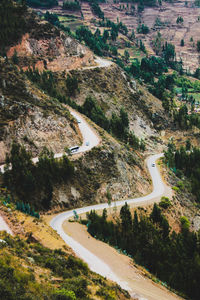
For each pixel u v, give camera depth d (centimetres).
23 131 7981
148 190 9525
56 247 4681
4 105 8125
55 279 3444
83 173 8131
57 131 8775
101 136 10031
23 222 5153
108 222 6975
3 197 6309
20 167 6962
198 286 6231
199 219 9212
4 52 13338
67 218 6844
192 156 12469
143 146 13188
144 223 7175
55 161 7694
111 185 8356
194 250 7131
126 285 4875
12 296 2703
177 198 9350
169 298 5197
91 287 3678
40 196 7012
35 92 9556
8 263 3234
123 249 6656
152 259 6638
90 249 5769
